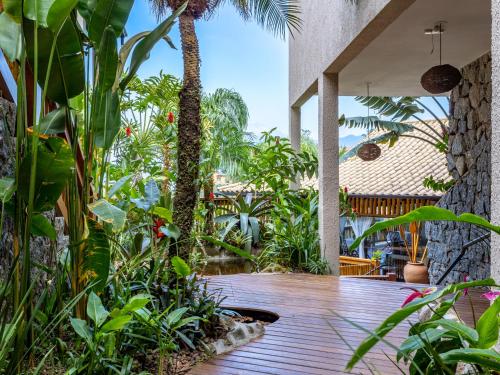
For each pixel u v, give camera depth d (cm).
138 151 761
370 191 1176
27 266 201
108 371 230
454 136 737
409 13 484
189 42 384
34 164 197
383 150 1483
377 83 756
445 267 750
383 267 1259
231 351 306
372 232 116
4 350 182
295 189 848
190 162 371
